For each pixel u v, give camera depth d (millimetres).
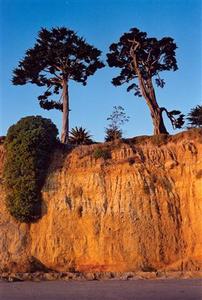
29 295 29531
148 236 46125
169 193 47875
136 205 47469
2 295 29609
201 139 50406
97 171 50125
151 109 63281
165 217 46719
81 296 28828
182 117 65812
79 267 45812
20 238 47938
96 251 46406
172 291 30328
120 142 52219
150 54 65938
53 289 32156
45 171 51000
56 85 65750
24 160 50094
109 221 47281
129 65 66875
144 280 37594
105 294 29469
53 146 52812
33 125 51969
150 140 52281
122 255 45750
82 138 62656
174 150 50750
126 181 48844
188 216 46656
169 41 65062
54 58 62781
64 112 62562
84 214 48031
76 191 49312
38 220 48844
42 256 46969
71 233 47531
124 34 64750
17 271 43812
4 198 50719
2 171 52250
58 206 48844
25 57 63531
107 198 48438
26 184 49281
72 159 51688
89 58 63812
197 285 33250
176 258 45156
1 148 54719
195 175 48188
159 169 49625
